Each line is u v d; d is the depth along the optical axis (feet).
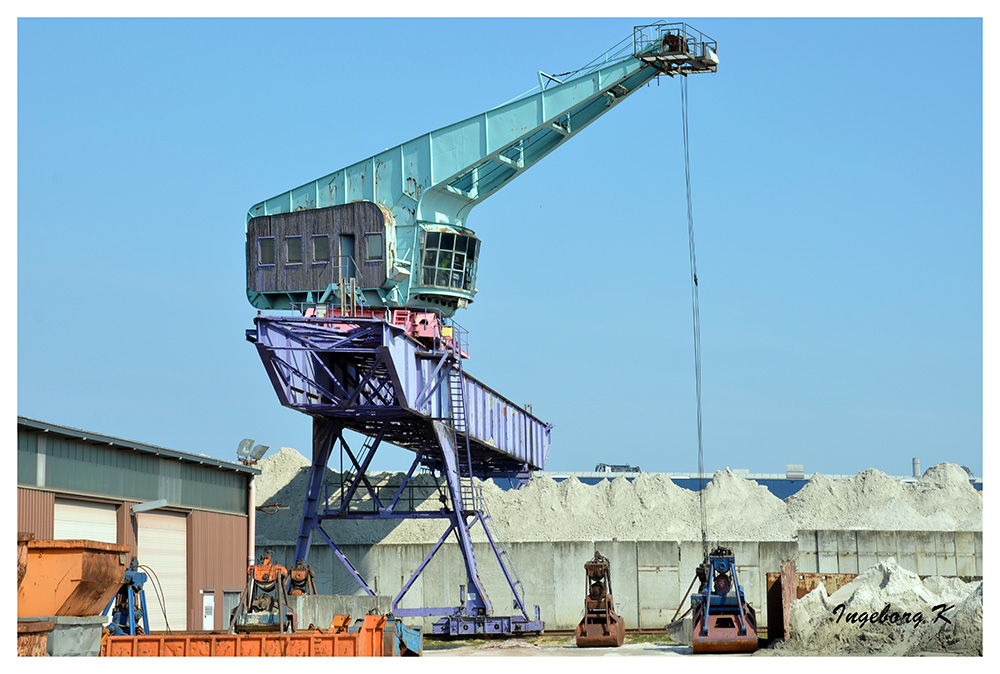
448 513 217.56
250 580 150.82
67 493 158.92
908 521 281.74
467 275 225.35
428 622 235.20
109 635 133.28
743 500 292.20
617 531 274.16
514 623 209.97
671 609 233.35
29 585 124.47
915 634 161.27
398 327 196.34
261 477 282.36
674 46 200.95
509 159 222.28
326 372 211.20
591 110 220.02
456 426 220.23
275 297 221.25
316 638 136.98
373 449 223.30
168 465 188.75
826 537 240.12
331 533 264.52
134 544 175.63
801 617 170.40
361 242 213.87
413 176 219.82
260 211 226.17
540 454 299.38
